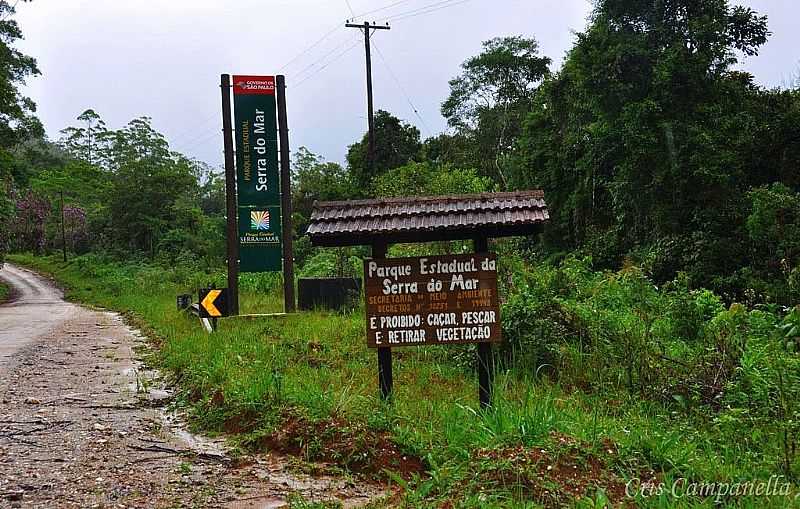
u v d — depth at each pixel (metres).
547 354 9.36
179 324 16.88
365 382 8.81
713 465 5.61
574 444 5.41
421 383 8.74
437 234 7.11
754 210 20.09
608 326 10.03
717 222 21.47
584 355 9.41
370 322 7.28
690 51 22.97
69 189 70.56
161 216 50.38
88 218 64.69
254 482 5.76
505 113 44.09
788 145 22.06
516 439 5.56
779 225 19.33
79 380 10.52
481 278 7.18
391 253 16.20
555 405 7.32
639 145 22.16
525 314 9.83
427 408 7.26
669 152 21.75
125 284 37.34
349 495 5.46
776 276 19.14
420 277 7.24
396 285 7.26
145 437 7.20
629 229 26.00
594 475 5.15
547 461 5.20
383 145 40.66
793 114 21.89
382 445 6.14
